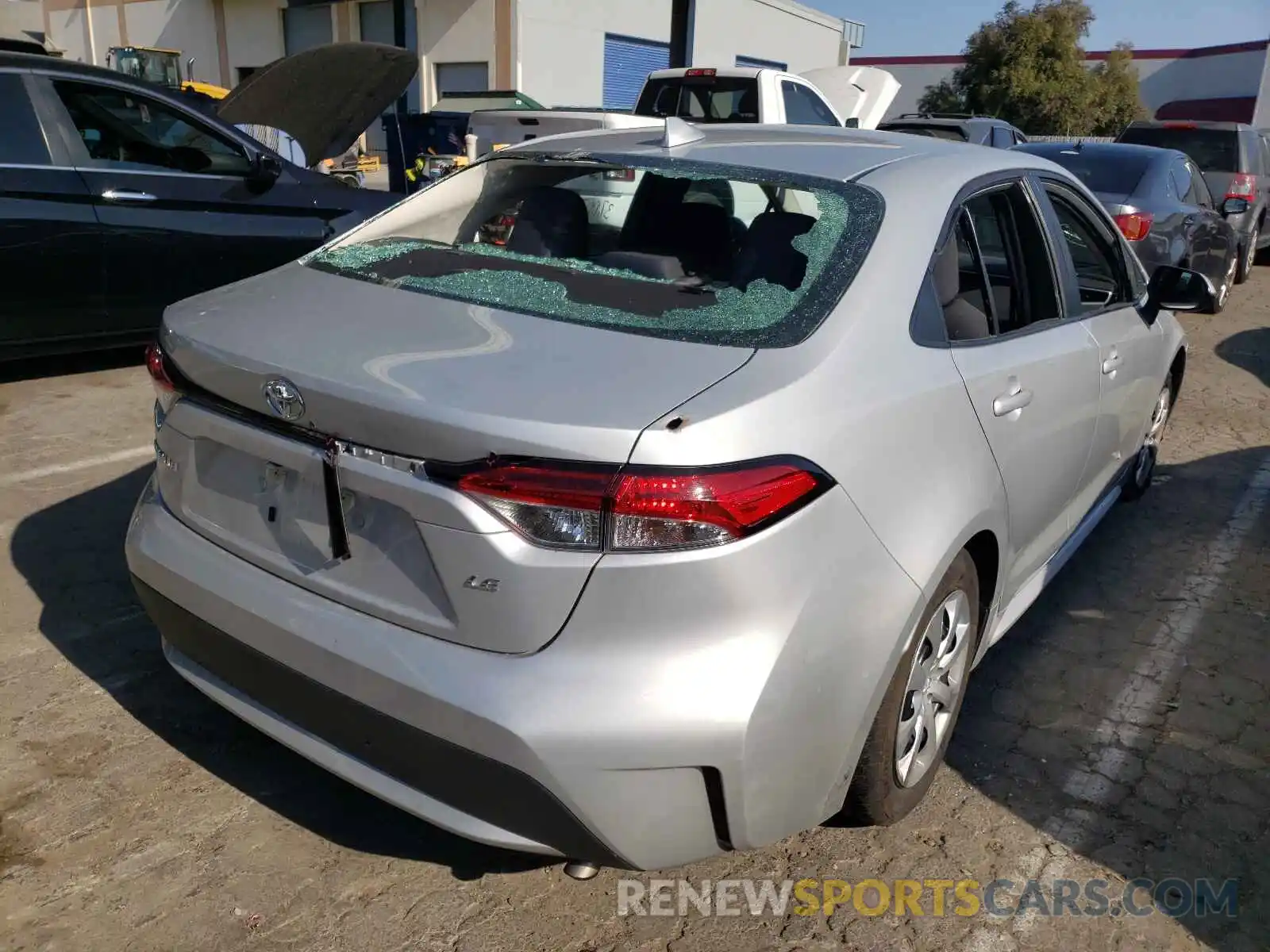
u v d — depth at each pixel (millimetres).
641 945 2258
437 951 2213
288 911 2293
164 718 2914
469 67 21125
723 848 2055
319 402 2020
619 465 1814
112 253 5613
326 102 7578
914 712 2527
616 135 3334
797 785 2066
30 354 5547
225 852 2447
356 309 2383
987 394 2584
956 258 2711
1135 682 3398
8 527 3994
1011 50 29359
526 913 2328
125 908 2270
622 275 2619
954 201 2736
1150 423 4586
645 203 3055
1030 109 29516
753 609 1898
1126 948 2316
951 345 2529
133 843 2453
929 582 2258
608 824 1924
